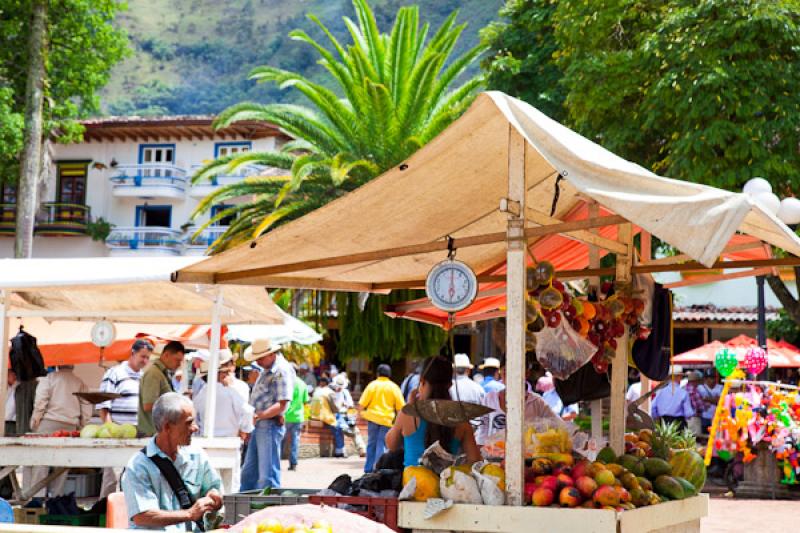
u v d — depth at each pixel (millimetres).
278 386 11984
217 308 10648
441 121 28562
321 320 31125
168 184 48250
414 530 5652
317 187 29594
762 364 16875
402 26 30156
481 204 6820
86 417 12164
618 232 7945
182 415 6012
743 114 15234
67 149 50094
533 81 25062
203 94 195625
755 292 37250
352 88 29391
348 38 190250
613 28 18078
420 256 7895
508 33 25953
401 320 29797
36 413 11891
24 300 11484
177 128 47500
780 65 15445
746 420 16109
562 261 9961
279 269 6875
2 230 50156
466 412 6219
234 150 48219
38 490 10305
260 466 11945
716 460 18750
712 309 36469
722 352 16984
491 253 8383
